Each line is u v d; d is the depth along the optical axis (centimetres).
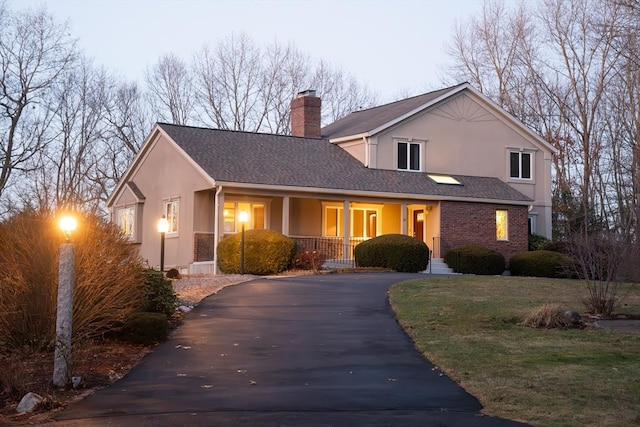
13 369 1091
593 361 1220
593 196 4369
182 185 3238
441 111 3703
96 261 1276
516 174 3900
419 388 1074
